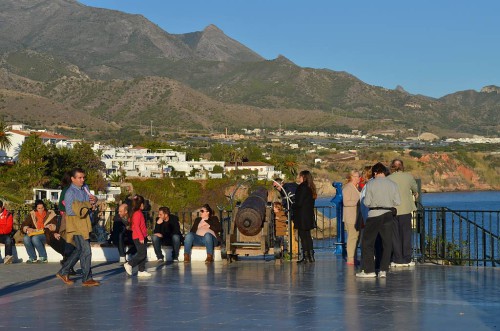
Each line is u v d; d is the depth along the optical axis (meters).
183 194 120.50
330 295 11.59
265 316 9.73
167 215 18.02
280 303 10.84
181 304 10.87
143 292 12.29
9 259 18.33
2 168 89.81
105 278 14.52
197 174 136.25
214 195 120.94
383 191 13.73
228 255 16.98
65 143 159.25
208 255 17.25
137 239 14.55
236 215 16.72
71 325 9.26
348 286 12.69
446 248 17.53
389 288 12.38
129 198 18.69
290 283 13.18
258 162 189.12
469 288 12.30
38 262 18.47
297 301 11.02
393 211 13.80
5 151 116.88
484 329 8.74
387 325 9.01
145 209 20.39
